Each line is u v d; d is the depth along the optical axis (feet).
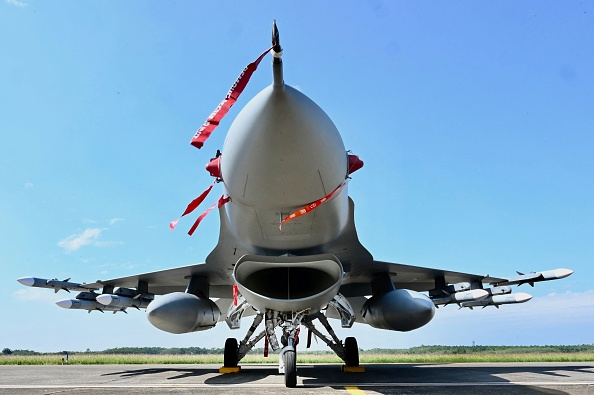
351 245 33.58
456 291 41.73
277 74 20.27
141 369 46.44
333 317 46.09
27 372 42.88
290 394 23.09
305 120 21.71
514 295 41.01
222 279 45.16
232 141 23.45
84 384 30.09
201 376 35.96
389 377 33.14
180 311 36.45
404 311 35.83
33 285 44.16
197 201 27.37
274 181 23.25
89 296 44.47
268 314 30.30
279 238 28.71
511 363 54.95
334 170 24.00
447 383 28.50
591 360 63.62
